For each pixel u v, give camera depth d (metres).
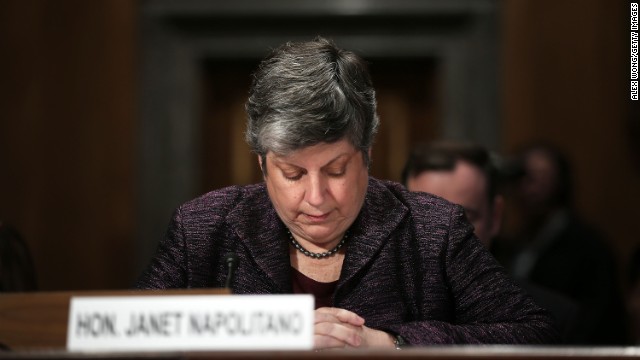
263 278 2.80
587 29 7.69
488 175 3.95
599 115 7.66
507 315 2.76
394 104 8.27
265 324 2.05
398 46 7.77
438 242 2.84
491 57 7.75
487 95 7.75
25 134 7.76
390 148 8.23
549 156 6.39
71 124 7.78
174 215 2.91
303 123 2.47
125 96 7.81
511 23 7.72
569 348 1.92
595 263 6.03
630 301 4.96
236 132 8.32
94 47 7.83
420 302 2.80
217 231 2.86
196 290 2.12
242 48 7.83
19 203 7.72
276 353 1.94
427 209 2.91
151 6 7.83
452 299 2.84
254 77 2.66
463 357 1.91
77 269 7.70
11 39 7.80
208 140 8.22
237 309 2.07
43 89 7.79
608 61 7.67
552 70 7.71
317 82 2.51
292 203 2.60
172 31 7.86
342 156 2.54
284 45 2.66
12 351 2.09
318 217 2.61
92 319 2.10
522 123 7.71
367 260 2.78
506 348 1.92
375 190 2.92
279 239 2.82
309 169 2.55
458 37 7.77
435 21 7.75
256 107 2.57
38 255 7.71
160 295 2.11
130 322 2.09
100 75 7.82
